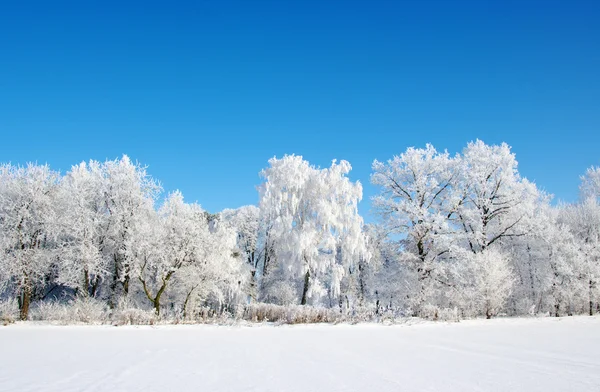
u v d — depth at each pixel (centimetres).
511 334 1944
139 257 2852
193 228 2916
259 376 866
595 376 922
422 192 3519
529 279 3719
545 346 1504
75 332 1862
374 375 899
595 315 3138
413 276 3397
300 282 4106
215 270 2923
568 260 3403
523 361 1145
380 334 1939
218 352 1250
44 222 2906
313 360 1113
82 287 2917
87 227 2930
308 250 3250
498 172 3594
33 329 1994
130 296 3136
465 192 3562
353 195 3447
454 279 3275
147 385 757
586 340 1705
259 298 3866
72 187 3097
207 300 3544
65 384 755
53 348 1301
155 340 1577
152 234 2909
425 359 1164
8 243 2733
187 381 802
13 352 1205
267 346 1430
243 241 4175
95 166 3266
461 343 1588
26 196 2889
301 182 3428
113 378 818
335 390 742
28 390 705
